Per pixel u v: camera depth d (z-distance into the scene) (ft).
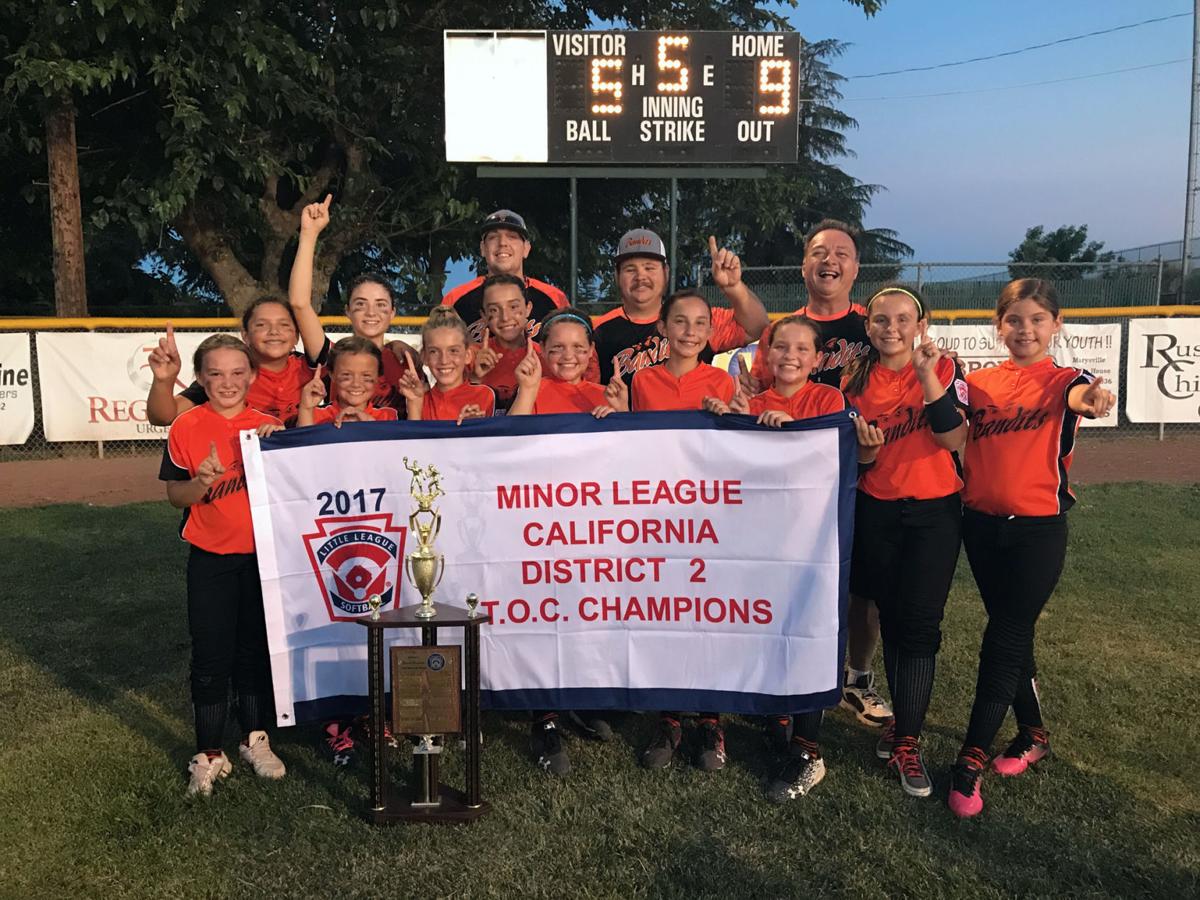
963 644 15.51
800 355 11.44
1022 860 9.11
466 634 9.77
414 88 50.01
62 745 11.89
